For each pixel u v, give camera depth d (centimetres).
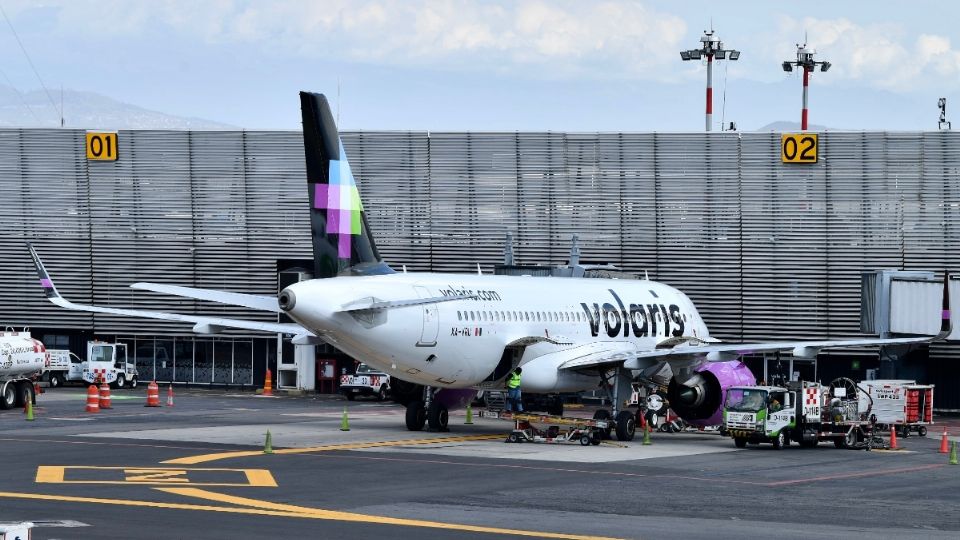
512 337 7912
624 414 7806
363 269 7456
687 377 8256
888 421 8625
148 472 5625
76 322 13188
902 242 11556
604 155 12038
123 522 4278
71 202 12962
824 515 4769
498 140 12175
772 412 7325
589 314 8619
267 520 4381
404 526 4319
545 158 12119
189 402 10831
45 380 12631
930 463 6844
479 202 12256
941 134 11412
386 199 12394
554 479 5681
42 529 4112
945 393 11312
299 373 12538
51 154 12900
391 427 8319
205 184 12731
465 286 7781
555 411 9481
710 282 11969
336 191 7350
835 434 7544
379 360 7262
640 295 9269
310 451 6625
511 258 11775
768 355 11906
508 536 4169
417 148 12281
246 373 13075
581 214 12131
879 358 11525
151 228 12900
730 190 11825
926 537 4319
